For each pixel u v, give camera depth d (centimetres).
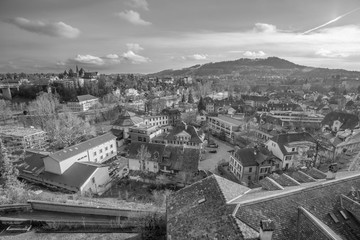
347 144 6100
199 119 11119
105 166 5150
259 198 1744
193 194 2097
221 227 1547
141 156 5544
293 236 1524
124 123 9006
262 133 8000
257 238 1410
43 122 9850
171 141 7788
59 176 4838
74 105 13950
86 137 8519
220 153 7525
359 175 2100
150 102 13975
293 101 15375
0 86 16875
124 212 2598
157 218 2295
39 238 2286
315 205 1748
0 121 10888
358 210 1666
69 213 2730
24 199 3108
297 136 6216
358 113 10538
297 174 2823
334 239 1377
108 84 19512
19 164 5412
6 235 2348
